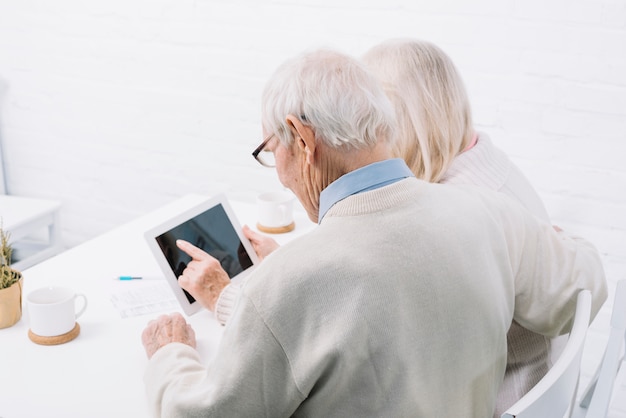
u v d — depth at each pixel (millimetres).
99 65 2635
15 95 2824
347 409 925
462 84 1299
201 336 1332
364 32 2201
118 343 1301
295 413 973
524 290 1104
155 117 2609
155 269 1594
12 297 1334
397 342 885
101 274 1562
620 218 2064
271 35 2328
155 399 1067
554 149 2082
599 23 1925
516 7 1996
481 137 1357
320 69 934
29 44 2721
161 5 2453
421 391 919
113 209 2826
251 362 902
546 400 883
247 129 2473
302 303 883
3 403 1124
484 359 983
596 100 1992
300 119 928
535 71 2031
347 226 907
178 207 1955
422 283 897
